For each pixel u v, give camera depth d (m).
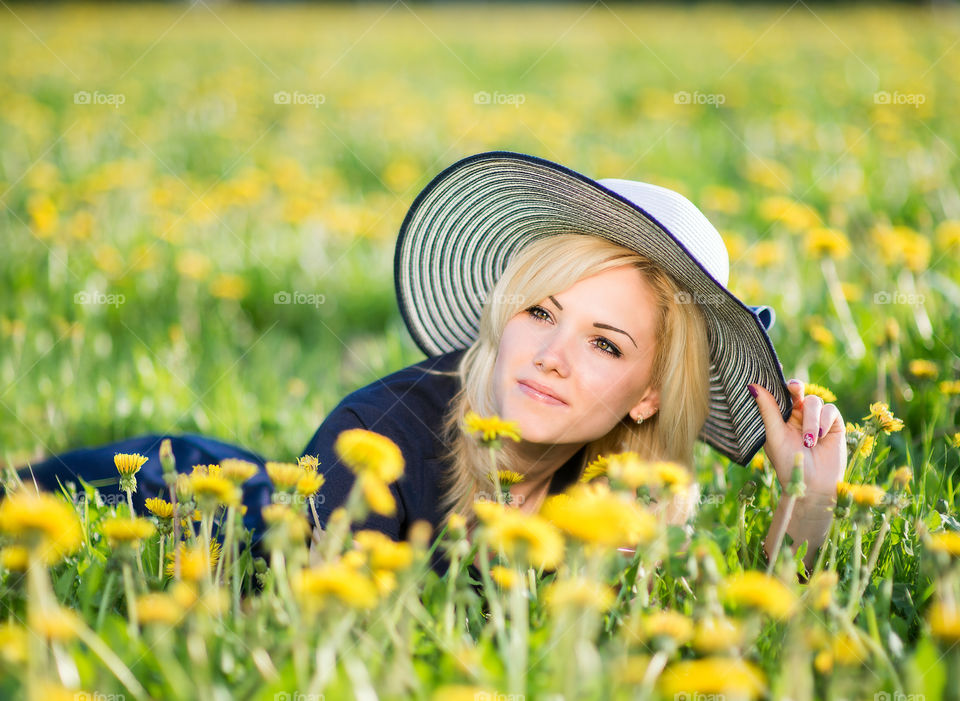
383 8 22.02
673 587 1.34
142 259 4.17
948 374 2.36
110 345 3.56
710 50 11.83
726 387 1.79
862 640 1.17
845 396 2.42
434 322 1.98
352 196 5.89
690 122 7.66
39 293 3.91
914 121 6.67
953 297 2.89
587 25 16.31
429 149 7.04
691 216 1.73
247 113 8.59
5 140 7.05
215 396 2.97
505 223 1.84
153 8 20.42
